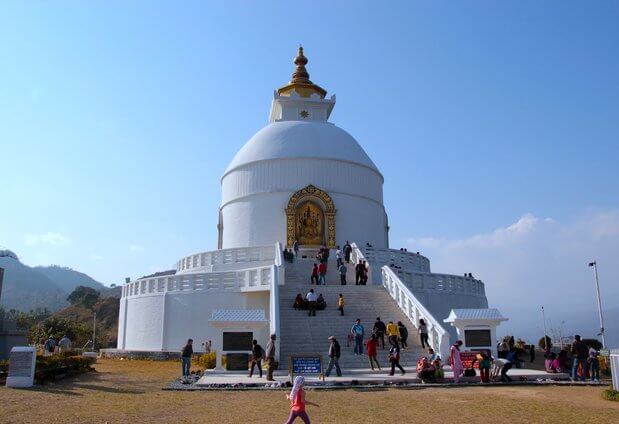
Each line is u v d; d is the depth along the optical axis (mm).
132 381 20844
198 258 37750
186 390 17938
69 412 13828
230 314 22359
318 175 41750
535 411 13781
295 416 11031
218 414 13539
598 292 40875
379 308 27656
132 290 35031
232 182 43469
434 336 23562
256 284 29938
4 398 16016
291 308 27125
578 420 12656
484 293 39781
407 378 19125
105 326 102938
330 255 38906
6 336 24500
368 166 44406
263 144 43219
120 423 12438
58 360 21484
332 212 40906
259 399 15953
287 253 34938
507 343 24953
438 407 14359
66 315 110500
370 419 12812
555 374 20422
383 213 46062
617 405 14750
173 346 31375
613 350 16906
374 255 37031
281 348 23359
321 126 45156
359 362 22391
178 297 31859
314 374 19125
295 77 50562
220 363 22094
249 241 41062
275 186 41344
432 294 33250
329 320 25922
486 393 16906
